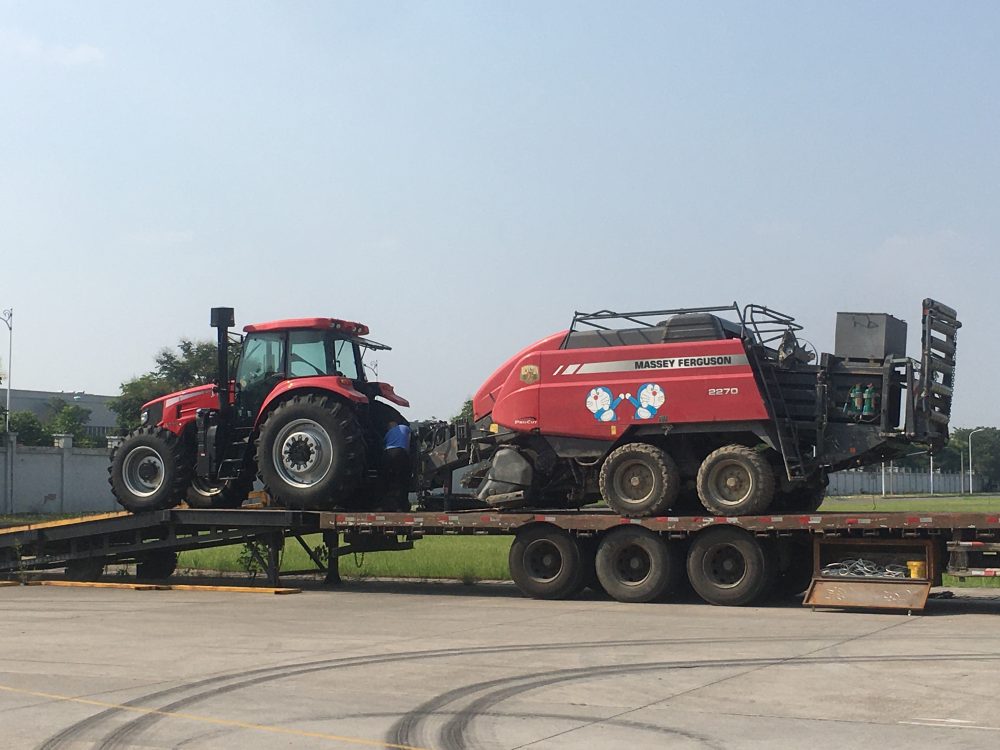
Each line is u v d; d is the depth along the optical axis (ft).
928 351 47.37
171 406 59.47
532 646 36.09
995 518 43.27
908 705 26.48
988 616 43.80
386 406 60.03
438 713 26.11
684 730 24.18
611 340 51.29
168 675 31.22
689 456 50.11
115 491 59.57
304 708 26.76
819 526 45.91
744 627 40.42
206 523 56.49
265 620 43.47
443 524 52.65
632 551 49.80
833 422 48.88
